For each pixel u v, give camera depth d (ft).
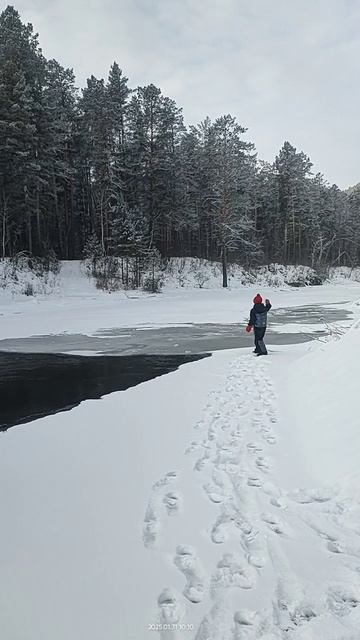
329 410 19.19
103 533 11.96
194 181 157.07
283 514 12.67
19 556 10.98
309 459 16.21
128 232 120.47
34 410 24.93
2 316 75.46
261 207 189.88
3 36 110.42
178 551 11.09
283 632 8.32
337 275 214.69
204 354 43.93
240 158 153.48
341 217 246.47
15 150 99.30
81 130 133.49
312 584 9.62
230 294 124.26
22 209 109.40
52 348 48.11
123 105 137.49
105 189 125.90
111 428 21.03
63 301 96.63
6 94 98.63
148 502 13.67
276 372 31.78
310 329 60.64
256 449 17.63
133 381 32.27
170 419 22.18
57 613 9.02
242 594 9.43
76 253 145.89
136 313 81.56
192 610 9.01
